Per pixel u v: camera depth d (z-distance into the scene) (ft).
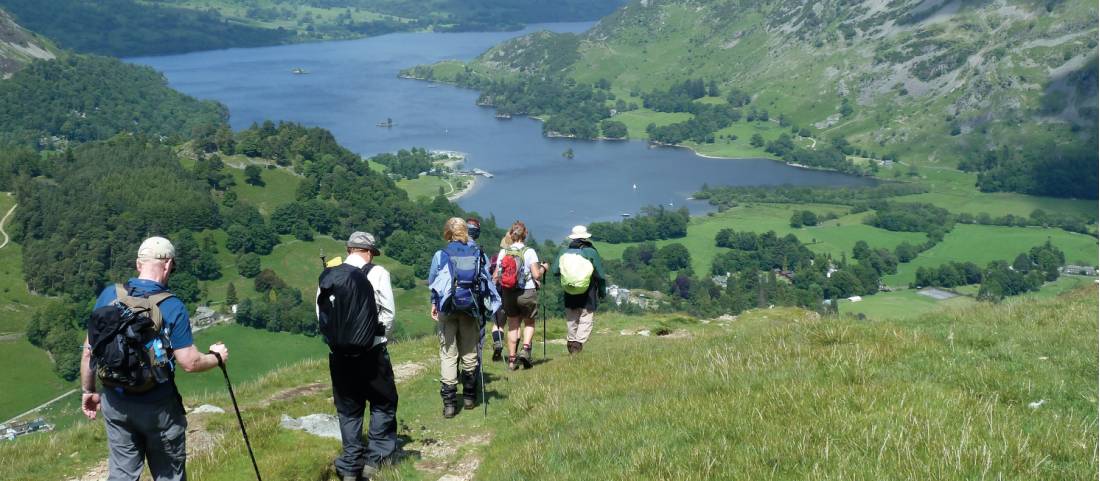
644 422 23.85
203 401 34.30
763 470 19.48
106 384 18.45
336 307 23.04
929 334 33.37
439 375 36.68
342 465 23.90
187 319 19.04
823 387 24.49
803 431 21.18
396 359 42.55
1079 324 34.65
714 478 19.51
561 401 28.76
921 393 23.58
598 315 55.67
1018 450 19.19
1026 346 30.71
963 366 26.99
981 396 23.86
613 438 22.99
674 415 23.97
